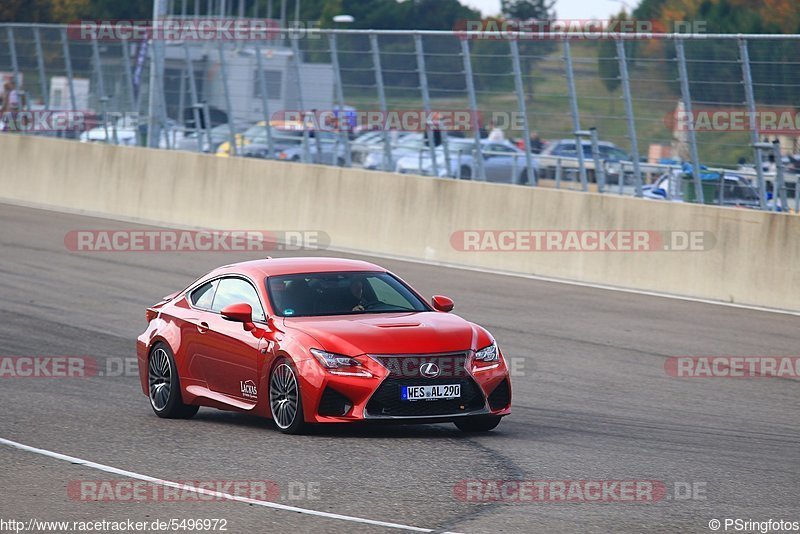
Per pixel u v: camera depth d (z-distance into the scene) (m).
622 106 75.31
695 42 71.25
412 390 33.72
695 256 69.38
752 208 69.12
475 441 34.56
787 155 67.38
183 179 102.25
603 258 74.06
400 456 31.95
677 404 42.28
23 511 26.27
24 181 117.19
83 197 111.06
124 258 83.88
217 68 101.50
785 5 176.50
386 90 88.94
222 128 101.75
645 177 74.31
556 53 78.56
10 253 84.56
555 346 54.31
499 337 56.44
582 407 41.59
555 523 24.73
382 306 37.66
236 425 38.12
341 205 90.06
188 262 82.62
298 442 34.03
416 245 84.81
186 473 30.11
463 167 84.62
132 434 36.41
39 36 120.38
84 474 30.14
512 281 74.69
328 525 24.62
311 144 95.06
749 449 34.28
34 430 37.06
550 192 77.31
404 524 24.66
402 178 86.19
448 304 38.41
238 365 37.06
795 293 64.62
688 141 71.94
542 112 79.75
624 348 53.91
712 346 54.44
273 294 37.44
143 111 110.12
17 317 62.25
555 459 31.91
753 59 68.56
